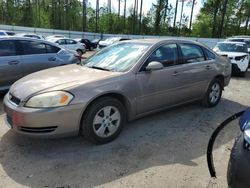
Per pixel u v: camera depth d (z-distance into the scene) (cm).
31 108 344
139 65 427
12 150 373
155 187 298
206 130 462
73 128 360
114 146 391
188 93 519
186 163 350
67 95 350
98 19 5828
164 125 478
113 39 2136
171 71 470
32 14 5106
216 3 5012
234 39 1572
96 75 399
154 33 5831
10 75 604
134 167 337
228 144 409
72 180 308
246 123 243
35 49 655
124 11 5912
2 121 473
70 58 723
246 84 940
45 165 338
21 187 294
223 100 677
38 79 394
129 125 472
